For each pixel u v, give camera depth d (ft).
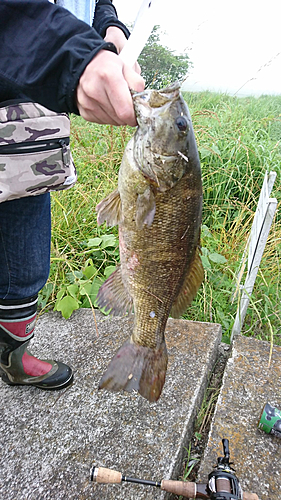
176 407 2.66
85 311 3.71
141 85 1.53
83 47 1.36
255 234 3.34
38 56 1.40
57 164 2.00
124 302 2.25
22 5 1.37
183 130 1.87
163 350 2.20
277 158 6.18
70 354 3.16
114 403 2.70
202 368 2.98
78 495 2.14
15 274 2.40
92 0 2.30
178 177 1.91
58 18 1.39
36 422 2.57
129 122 1.45
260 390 2.84
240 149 5.99
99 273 4.35
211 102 8.80
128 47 1.57
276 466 2.31
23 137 1.83
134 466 2.28
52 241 4.45
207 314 3.91
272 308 4.03
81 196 4.97
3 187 1.89
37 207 2.36
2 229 2.25
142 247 2.02
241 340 3.37
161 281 2.10
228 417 2.62
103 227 4.81
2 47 1.42
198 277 2.27
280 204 5.32
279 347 3.29
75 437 2.46
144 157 1.85
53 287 3.82
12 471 2.26
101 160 5.42
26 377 2.72
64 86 1.43
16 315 2.52
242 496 1.85
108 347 3.23
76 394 2.78
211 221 5.38
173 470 2.27
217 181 5.64
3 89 1.62
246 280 3.45
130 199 1.96
